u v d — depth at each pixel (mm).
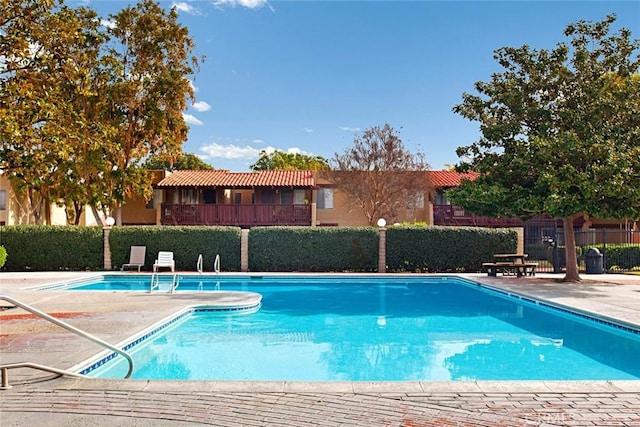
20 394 5219
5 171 12359
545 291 14727
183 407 4879
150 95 27500
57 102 13359
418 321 11789
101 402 5000
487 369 7734
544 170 15734
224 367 7773
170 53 28047
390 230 22359
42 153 12188
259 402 5023
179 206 31234
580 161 15805
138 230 22359
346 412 4770
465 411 4801
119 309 11461
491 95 18094
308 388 5422
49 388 5398
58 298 13305
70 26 12883
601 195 15180
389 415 4699
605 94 16266
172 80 27250
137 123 28266
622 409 4863
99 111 26234
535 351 8883
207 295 14023
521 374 7465
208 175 33594
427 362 8133
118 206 29047
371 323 11539
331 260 22312
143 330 9016
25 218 31656
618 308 11438
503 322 11656
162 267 22266
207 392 5293
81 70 16234
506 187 17375
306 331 10609
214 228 22469
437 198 32750
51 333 8625
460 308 13742
